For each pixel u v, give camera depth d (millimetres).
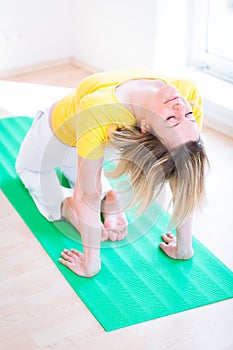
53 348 2361
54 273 2707
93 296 2586
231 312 2521
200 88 3816
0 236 2912
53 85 4293
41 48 4461
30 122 3773
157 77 2535
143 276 2688
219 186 3238
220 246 2861
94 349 2355
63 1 4395
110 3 4117
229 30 3861
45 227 2957
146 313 2506
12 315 2504
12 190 3199
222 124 3682
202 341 2395
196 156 2293
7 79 4383
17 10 4266
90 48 4434
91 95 2387
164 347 2365
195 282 2656
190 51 4043
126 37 4105
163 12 3828
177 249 2754
